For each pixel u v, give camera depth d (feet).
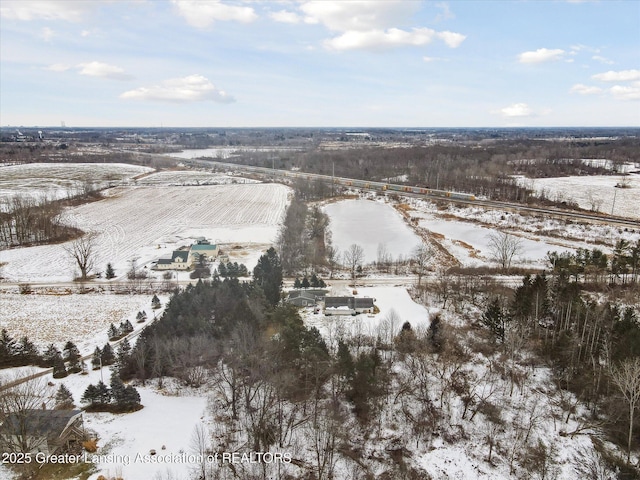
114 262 410.31
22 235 469.98
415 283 347.15
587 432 184.34
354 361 205.77
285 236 428.97
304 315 287.07
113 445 162.40
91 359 234.79
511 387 206.59
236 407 188.75
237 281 294.05
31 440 154.40
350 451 170.81
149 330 233.14
